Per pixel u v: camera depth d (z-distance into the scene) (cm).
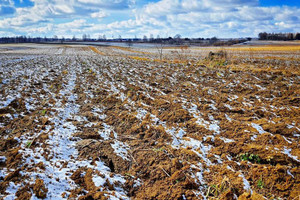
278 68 1163
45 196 259
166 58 2058
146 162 359
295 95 643
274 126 442
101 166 345
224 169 334
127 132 466
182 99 650
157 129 463
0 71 1052
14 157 330
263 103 597
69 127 461
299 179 299
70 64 1497
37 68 1227
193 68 1174
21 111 540
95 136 435
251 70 1032
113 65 1416
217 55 1571
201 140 420
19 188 262
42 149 362
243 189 293
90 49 5069
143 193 298
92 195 274
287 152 356
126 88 783
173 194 288
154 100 639
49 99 641
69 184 292
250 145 381
